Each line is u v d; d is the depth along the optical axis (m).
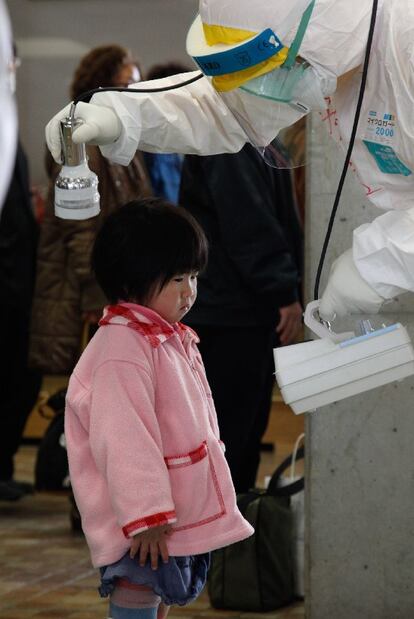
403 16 2.87
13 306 6.89
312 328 3.14
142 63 11.94
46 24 11.89
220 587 4.69
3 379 7.03
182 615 4.64
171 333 3.32
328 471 4.32
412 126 2.90
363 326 3.18
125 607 3.25
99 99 3.23
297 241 5.63
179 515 3.22
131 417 3.17
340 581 4.33
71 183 3.11
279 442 9.07
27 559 5.65
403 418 4.27
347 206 4.29
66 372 6.40
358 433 4.29
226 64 2.84
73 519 6.33
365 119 3.02
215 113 3.39
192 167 5.27
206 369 5.27
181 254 3.33
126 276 3.33
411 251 2.92
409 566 4.29
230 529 3.26
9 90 1.70
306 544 4.36
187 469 3.23
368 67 2.94
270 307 5.17
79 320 6.34
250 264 5.10
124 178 6.02
